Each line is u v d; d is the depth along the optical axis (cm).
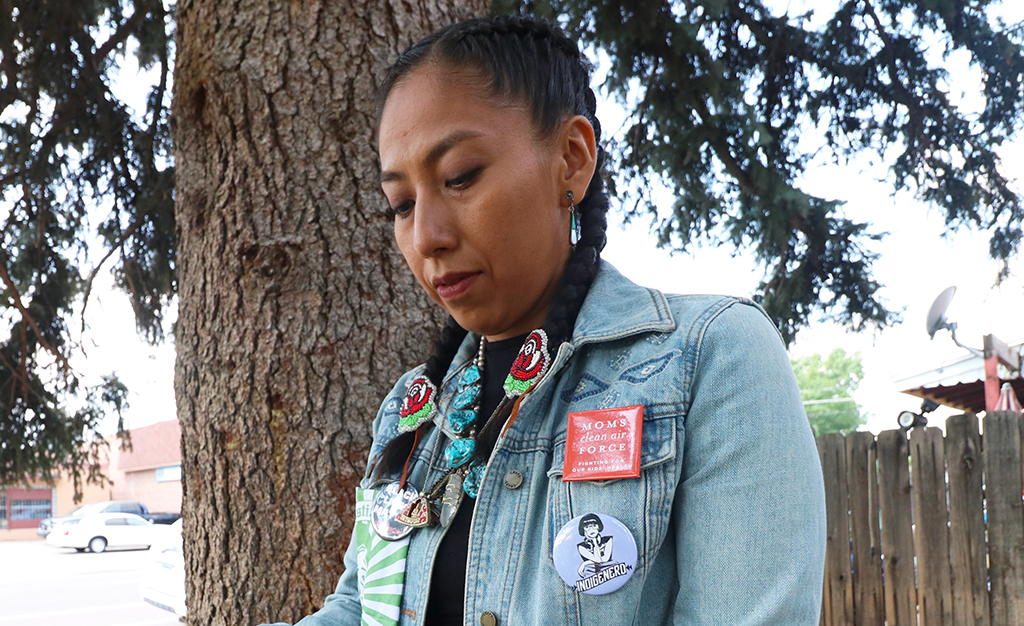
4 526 3036
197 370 200
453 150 90
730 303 90
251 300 193
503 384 106
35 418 445
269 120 198
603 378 91
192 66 207
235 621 185
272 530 186
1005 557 304
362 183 196
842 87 433
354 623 118
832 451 359
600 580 79
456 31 95
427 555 97
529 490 91
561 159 96
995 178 420
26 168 414
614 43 406
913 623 328
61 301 441
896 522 336
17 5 384
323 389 188
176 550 735
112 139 419
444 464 105
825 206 404
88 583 1491
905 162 436
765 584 74
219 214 200
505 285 95
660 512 81
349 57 199
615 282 101
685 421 84
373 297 193
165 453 3048
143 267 437
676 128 415
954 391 524
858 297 414
